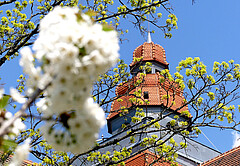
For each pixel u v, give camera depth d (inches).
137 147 709.3
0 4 298.2
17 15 364.2
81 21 68.4
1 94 84.0
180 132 368.8
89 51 64.1
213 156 833.5
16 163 80.4
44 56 63.3
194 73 325.7
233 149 709.9
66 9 68.1
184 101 357.4
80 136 71.4
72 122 69.9
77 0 337.4
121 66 404.2
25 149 81.0
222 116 334.6
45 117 72.5
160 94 898.1
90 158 369.4
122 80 405.4
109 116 901.2
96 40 64.5
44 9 351.6
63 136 73.0
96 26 67.2
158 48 1102.4
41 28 65.6
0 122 71.6
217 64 337.7
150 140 377.1
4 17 351.3
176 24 374.0
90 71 63.5
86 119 70.0
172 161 385.7
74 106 68.0
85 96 66.2
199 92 330.0
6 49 321.4
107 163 361.7
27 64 64.4
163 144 387.5
